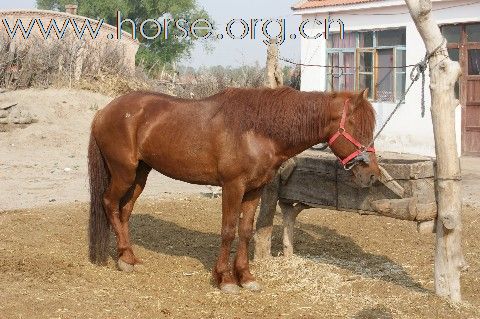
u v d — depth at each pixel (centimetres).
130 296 565
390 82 1628
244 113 577
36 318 493
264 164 576
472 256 733
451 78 537
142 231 835
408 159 658
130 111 639
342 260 715
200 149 597
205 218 922
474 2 1440
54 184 1182
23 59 2158
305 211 965
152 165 639
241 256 612
